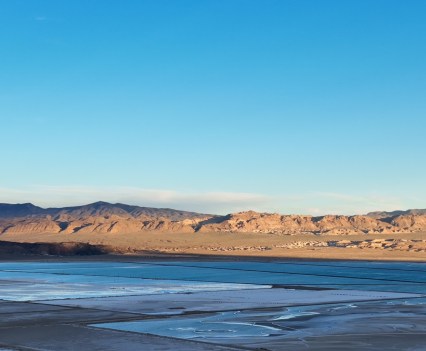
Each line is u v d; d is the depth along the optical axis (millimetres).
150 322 27422
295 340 23000
